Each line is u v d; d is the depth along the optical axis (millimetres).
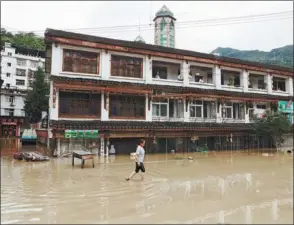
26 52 58219
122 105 23625
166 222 7766
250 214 8594
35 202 9500
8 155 21984
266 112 28250
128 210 8781
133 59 24422
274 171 16438
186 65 26812
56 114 20812
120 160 20172
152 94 24438
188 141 26625
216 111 28438
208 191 11438
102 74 22609
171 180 13531
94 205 9250
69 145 21203
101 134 21484
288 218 8266
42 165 17297
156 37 57562
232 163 19688
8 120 43156
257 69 30969
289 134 31906
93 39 21969
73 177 13711
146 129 23156
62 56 21375
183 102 26688
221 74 30375
